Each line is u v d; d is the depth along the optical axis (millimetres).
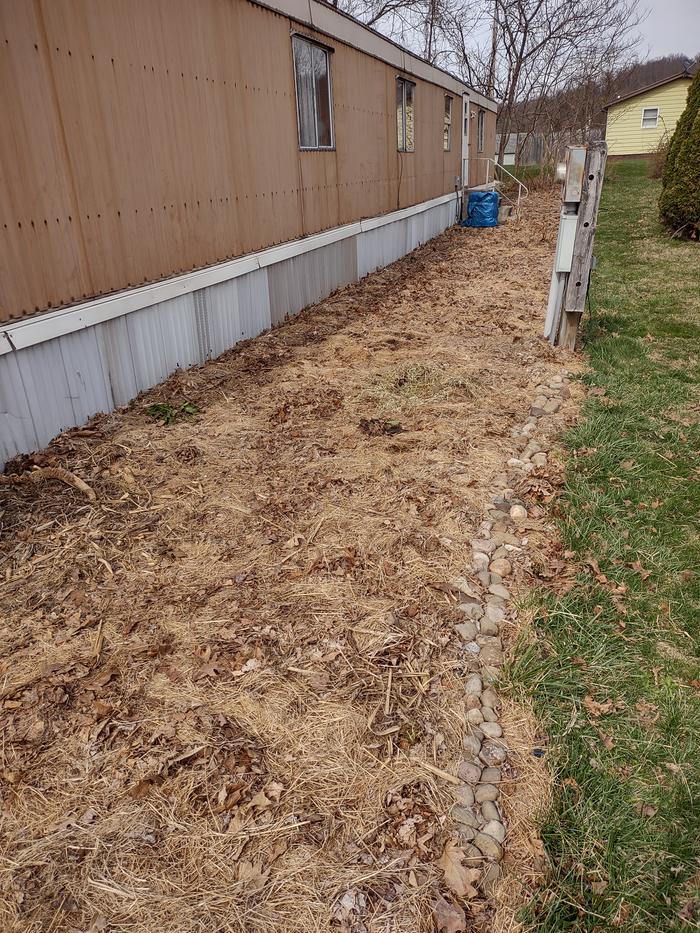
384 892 1752
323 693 2359
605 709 2314
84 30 3877
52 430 3971
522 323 6891
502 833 1911
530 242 12672
